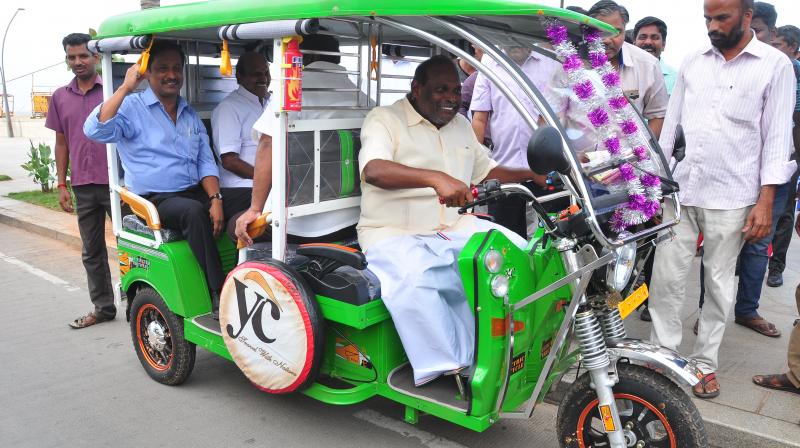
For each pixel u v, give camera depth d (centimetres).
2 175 1181
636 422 256
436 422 344
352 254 276
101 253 484
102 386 387
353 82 382
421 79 309
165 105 377
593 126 262
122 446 322
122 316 508
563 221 254
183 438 329
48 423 344
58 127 478
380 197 310
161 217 364
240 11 287
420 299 276
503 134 420
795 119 408
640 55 415
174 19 318
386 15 251
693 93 347
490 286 254
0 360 424
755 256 416
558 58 270
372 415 351
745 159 337
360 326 276
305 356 285
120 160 391
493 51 248
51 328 483
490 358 262
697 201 347
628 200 252
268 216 305
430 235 310
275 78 283
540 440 326
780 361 382
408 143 309
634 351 246
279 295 287
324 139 313
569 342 271
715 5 322
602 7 393
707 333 353
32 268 643
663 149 361
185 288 355
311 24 261
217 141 399
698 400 336
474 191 251
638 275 279
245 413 354
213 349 342
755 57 328
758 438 303
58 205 899
